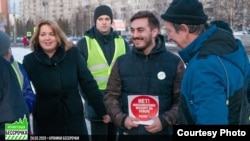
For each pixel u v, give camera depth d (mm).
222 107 1973
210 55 2088
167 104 3029
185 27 2236
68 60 3500
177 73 3031
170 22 2283
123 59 3131
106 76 4402
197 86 2035
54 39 3432
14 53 25000
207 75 2021
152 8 67875
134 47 3088
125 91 3078
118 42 4539
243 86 2154
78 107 3557
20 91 2617
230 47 2148
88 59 4391
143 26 2979
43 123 3516
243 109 2207
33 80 3451
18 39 58062
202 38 2180
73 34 73125
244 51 2336
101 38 4449
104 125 4410
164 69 3021
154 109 2965
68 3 90125
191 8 2219
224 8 45000
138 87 3023
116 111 3055
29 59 3500
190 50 2203
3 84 2490
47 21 3434
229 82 2045
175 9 2252
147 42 3000
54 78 3418
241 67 2148
